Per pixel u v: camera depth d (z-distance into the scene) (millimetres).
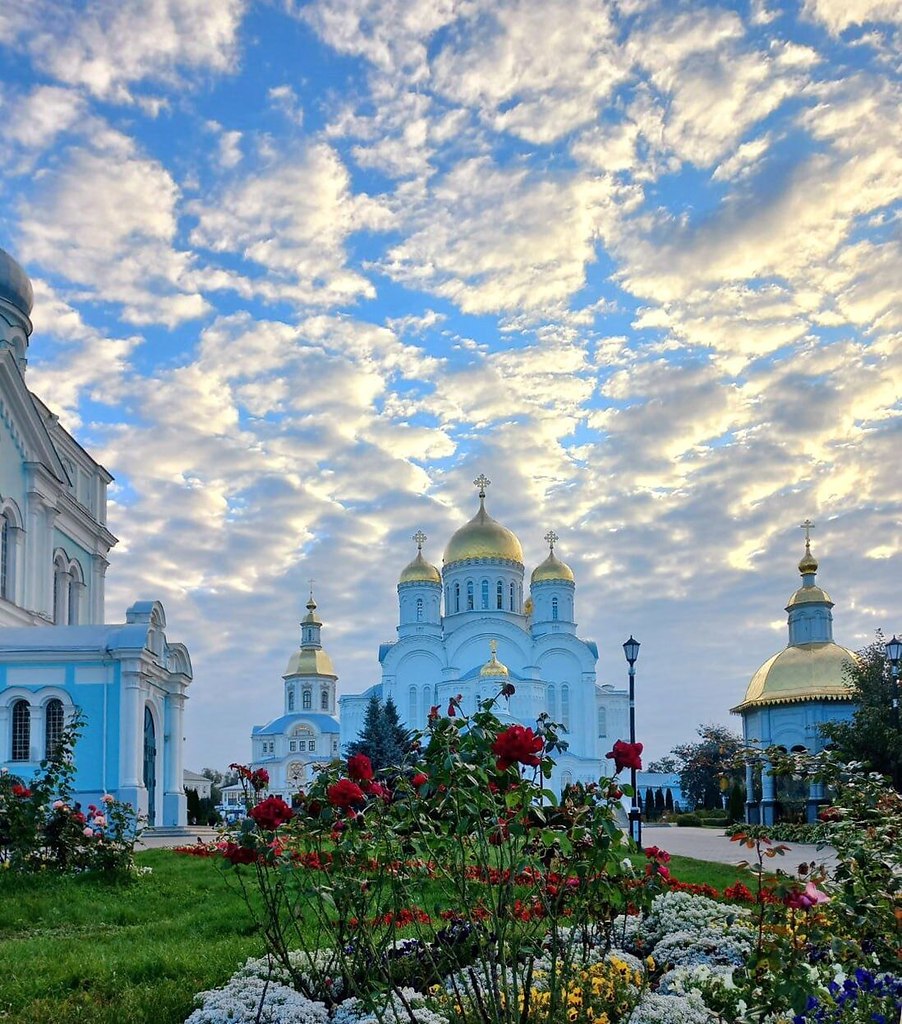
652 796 89688
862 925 7680
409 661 82312
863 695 46156
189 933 13664
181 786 46594
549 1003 7996
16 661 38438
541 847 8086
